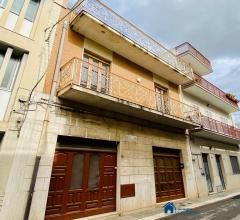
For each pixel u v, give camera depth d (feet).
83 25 22.95
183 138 34.55
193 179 32.91
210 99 47.83
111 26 24.06
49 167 16.96
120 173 22.27
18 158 15.49
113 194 21.57
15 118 16.21
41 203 15.58
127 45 26.53
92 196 19.75
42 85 18.70
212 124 40.09
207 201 28.60
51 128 18.10
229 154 49.60
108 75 25.61
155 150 28.86
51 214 16.58
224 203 27.78
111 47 26.81
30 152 16.24
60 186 17.81
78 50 23.07
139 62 30.35
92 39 25.13
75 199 18.43
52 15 21.89
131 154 24.30
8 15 18.51
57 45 21.25
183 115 34.91
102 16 24.63
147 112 24.76
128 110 23.89
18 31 18.62
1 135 16.16
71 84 17.72
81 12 21.72
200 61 46.50
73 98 19.92
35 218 14.94
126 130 24.88
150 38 31.63
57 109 19.08
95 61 25.12
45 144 17.26
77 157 19.94
